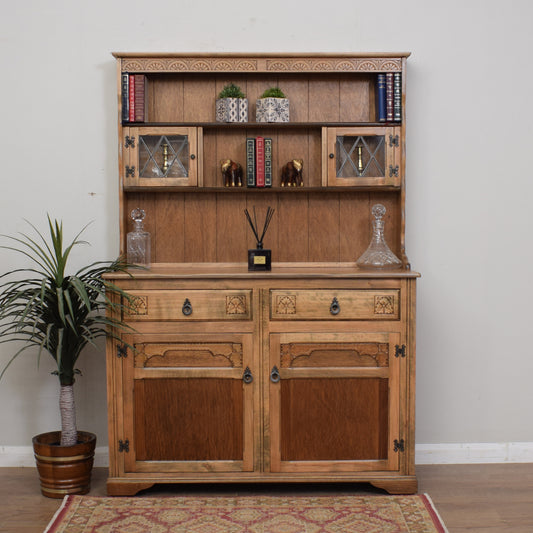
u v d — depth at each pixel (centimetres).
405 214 345
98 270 307
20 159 346
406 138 346
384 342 304
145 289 303
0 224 347
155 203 344
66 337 304
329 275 301
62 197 347
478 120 347
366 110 343
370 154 330
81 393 350
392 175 330
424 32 345
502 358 355
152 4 342
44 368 352
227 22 344
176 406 305
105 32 343
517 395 356
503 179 350
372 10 344
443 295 353
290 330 304
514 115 347
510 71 346
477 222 351
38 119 344
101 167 346
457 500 303
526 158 349
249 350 304
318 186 338
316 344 304
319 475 306
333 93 343
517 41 345
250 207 345
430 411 356
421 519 280
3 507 298
